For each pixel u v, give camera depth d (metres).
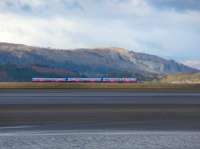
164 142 29.38
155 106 53.38
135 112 46.56
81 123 38.44
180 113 46.00
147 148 27.52
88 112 46.28
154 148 27.53
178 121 39.97
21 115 43.66
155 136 31.75
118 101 60.81
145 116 43.38
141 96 72.50
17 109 49.12
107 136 31.66
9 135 32.09
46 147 27.72
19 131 33.97
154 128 35.66
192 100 63.38
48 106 52.69
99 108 50.44
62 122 39.00
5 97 68.44
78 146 28.03
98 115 43.88
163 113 45.94
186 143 29.09
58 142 29.31
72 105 54.09
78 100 62.44
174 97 70.25
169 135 32.19
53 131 33.94
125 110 48.44
